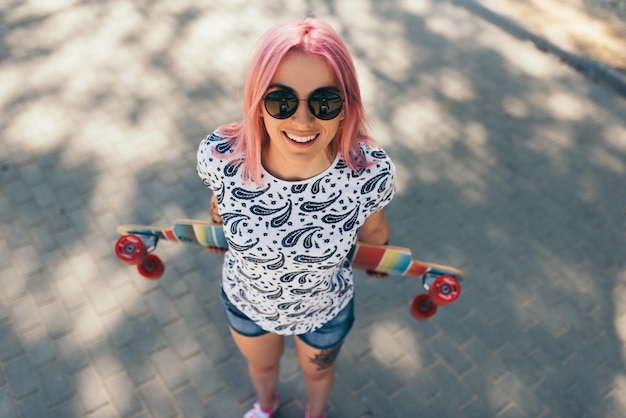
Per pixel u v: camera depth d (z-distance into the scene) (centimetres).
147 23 564
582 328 336
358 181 170
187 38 546
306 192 168
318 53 143
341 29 574
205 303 339
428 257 370
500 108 490
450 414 298
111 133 442
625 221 400
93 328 324
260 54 146
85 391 299
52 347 315
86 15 569
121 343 319
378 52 547
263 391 269
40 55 516
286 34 143
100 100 471
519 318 339
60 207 387
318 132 154
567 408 302
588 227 394
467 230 388
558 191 419
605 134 471
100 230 374
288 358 316
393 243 378
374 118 472
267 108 148
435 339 327
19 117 452
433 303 224
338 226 170
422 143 452
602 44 557
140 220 382
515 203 408
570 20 589
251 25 569
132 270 351
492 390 308
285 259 170
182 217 386
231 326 217
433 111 484
